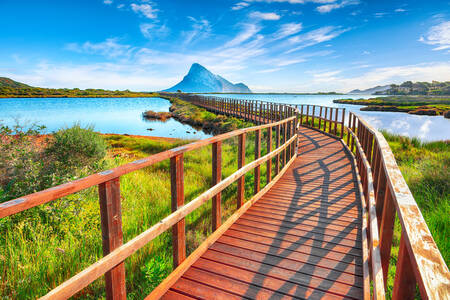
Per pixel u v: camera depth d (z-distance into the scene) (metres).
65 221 4.10
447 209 4.54
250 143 12.98
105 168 6.16
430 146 11.08
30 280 2.92
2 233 3.70
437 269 0.80
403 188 1.46
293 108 13.13
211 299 2.44
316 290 2.56
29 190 4.44
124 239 3.90
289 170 7.34
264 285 2.63
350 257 3.12
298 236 3.62
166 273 3.26
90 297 2.97
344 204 4.77
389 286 2.98
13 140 4.92
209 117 29.59
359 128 7.59
